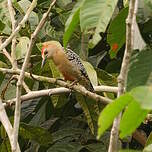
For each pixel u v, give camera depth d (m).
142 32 11.20
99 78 10.44
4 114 6.73
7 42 7.05
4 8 11.25
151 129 12.27
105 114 3.86
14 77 9.56
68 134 11.59
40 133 10.72
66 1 12.48
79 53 11.66
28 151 12.12
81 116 12.66
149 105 3.63
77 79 11.20
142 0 6.84
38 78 9.45
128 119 3.99
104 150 10.87
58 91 9.19
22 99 9.09
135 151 4.41
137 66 5.18
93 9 5.98
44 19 6.70
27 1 11.41
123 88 5.01
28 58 6.55
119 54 12.25
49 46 11.16
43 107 12.22
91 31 6.11
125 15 7.09
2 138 10.84
